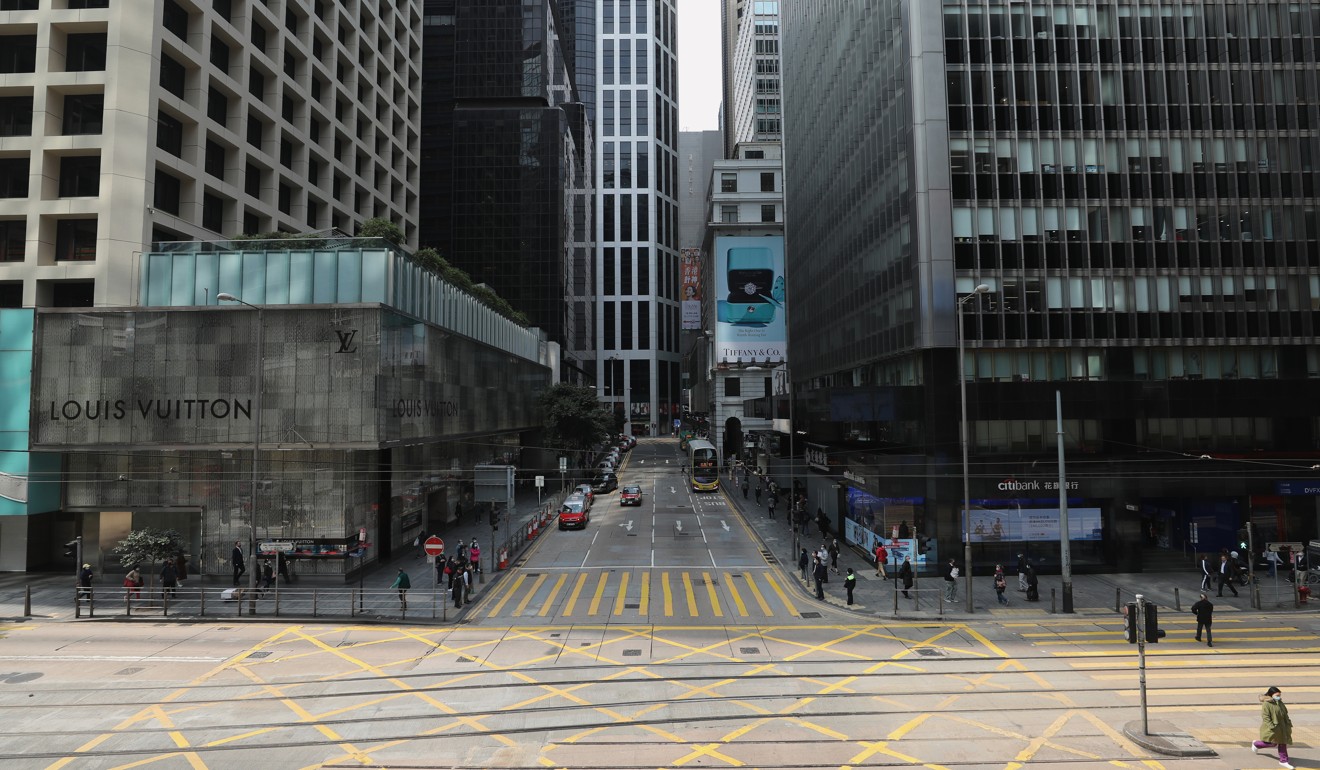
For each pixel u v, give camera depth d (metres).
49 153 37.59
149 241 37.94
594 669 19.36
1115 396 32.09
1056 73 33.34
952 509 31.47
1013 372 32.19
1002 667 19.45
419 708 16.55
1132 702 16.70
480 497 41.41
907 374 35.56
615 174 155.25
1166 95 33.47
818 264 53.47
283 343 30.52
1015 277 32.34
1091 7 33.69
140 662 20.11
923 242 32.34
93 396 30.39
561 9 157.38
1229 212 33.00
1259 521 32.69
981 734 14.91
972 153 32.81
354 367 30.27
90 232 38.16
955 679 18.44
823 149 51.97
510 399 56.19
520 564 34.12
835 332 48.34
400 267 33.75
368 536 32.44
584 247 127.44
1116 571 31.58
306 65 55.66
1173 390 32.22
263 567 28.64
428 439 36.78
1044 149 33.06
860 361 42.06
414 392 34.81
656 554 36.31
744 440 78.19
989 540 31.72
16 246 37.84
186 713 16.33
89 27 38.28
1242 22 33.88
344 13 62.19
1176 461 31.78
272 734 15.12
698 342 116.19
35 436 30.31
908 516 32.38
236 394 30.28
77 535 32.78
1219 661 19.84
